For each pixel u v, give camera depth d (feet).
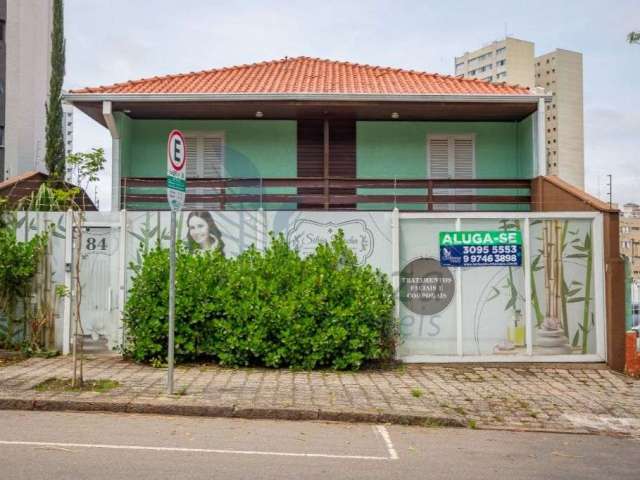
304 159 54.54
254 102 49.39
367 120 55.01
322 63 64.34
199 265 36.68
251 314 35.58
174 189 28.78
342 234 38.45
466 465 20.93
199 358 37.19
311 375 34.47
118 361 36.99
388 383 33.19
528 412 28.73
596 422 27.66
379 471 19.88
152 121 54.54
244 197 47.91
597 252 39.01
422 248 38.93
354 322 35.70
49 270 38.65
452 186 49.01
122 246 38.63
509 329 38.75
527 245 38.78
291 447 22.47
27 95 123.13
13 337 38.47
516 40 234.79
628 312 38.96
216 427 25.13
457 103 49.88
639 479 20.01
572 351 38.96
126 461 19.90
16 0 122.31
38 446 21.36
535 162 50.47
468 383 34.01
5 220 38.88
